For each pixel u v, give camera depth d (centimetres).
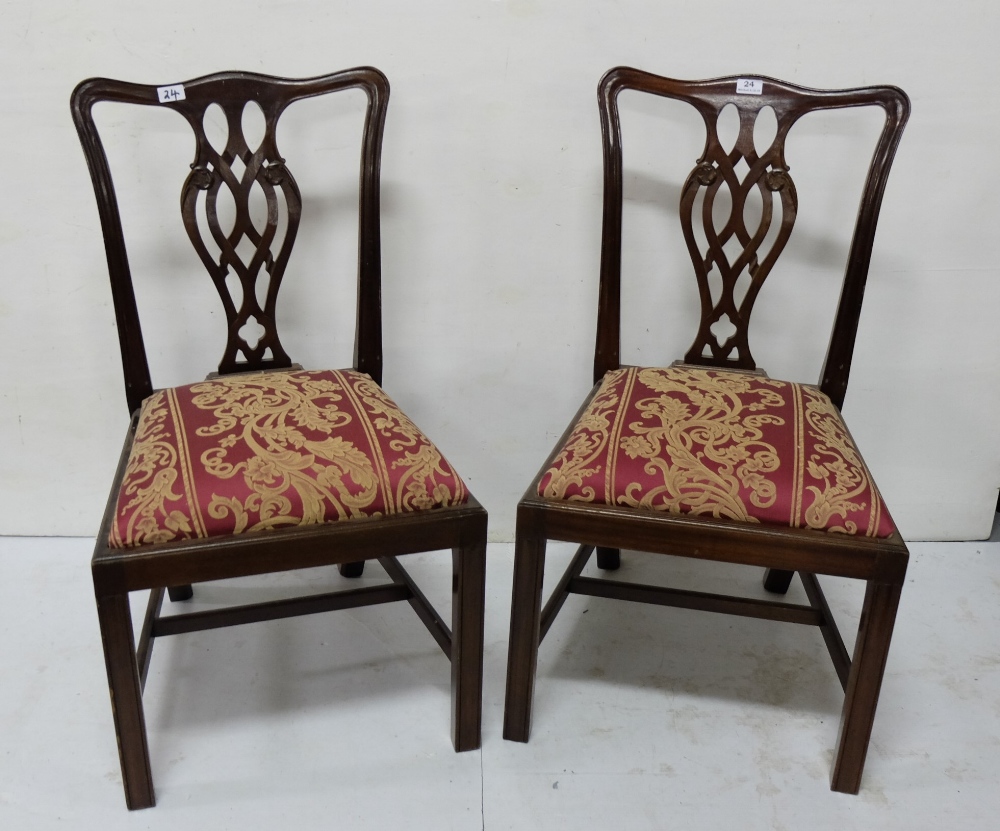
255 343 160
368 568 169
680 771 125
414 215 151
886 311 160
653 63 142
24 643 146
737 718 134
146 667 118
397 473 110
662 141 147
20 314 154
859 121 145
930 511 178
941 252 154
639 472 112
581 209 152
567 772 124
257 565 105
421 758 126
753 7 138
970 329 160
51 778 121
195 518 103
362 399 123
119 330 130
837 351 135
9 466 167
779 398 127
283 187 131
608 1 138
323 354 161
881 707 137
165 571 103
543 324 161
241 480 106
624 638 151
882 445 172
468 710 124
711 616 157
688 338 163
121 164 143
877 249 155
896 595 109
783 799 120
